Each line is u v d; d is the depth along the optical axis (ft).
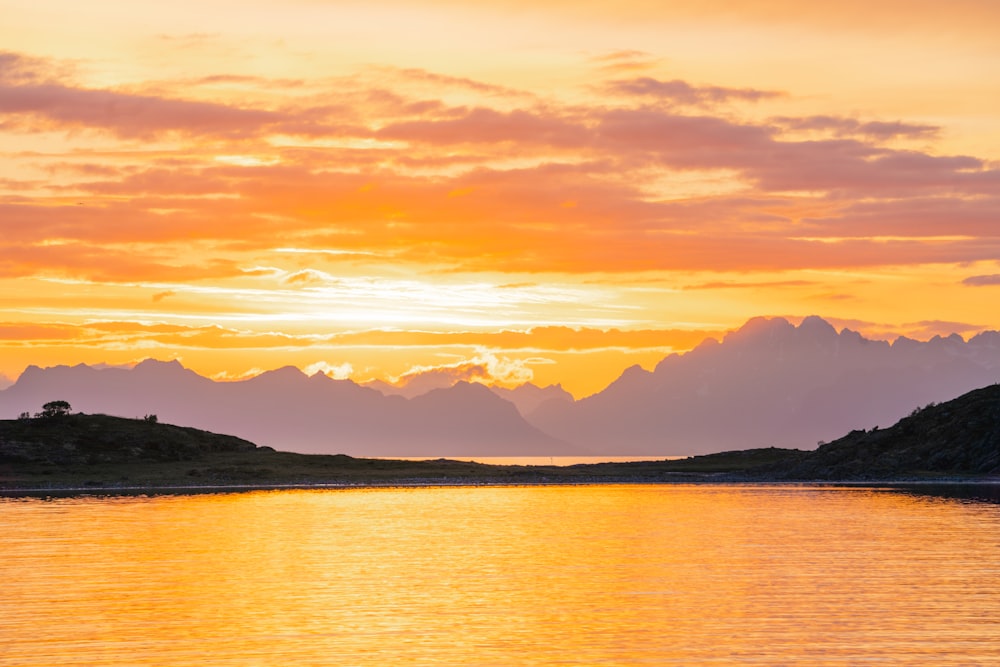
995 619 166.81
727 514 351.25
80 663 143.23
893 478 550.77
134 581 208.33
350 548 260.83
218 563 233.76
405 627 164.25
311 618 171.12
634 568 223.71
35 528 311.27
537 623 166.61
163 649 150.51
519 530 303.89
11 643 153.89
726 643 152.56
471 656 146.82
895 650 147.74
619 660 144.05
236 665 142.51
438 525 320.09
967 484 513.45
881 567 220.84
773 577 208.95
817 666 140.26
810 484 537.24
